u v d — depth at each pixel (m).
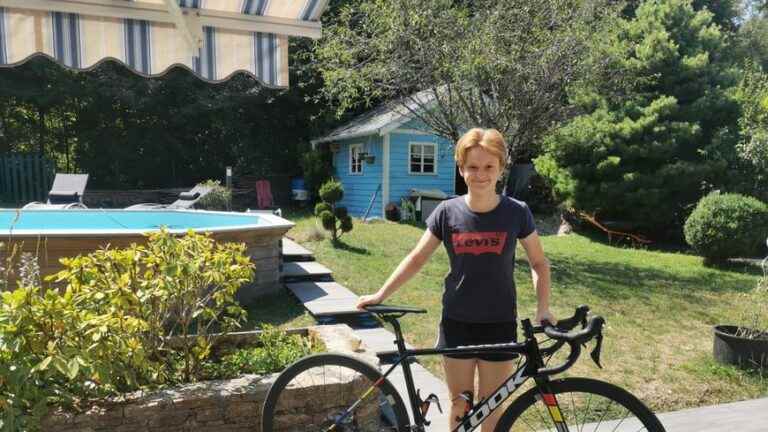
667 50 13.52
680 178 12.91
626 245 13.53
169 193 18.55
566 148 13.58
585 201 13.67
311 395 3.21
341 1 14.33
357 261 9.26
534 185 18.52
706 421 4.02
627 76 10.82
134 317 3.28
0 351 2.78
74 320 2.99
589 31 9.38
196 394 3.12
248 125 21.08
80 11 3.85
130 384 3.11
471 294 2.67
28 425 2.75
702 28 14.38
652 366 5.27
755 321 5.68
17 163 17.22
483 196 2.62
